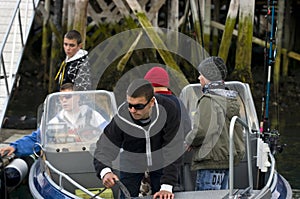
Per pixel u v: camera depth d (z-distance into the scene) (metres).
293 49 48.00
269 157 19.19
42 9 40.47
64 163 19.19
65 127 19.61
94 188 19.16
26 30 27.86
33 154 21.44
